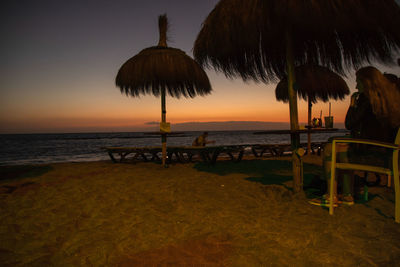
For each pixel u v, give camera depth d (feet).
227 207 10.46
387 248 6.56
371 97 8.95
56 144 144.87
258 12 9.12
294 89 11.30
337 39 11.18
